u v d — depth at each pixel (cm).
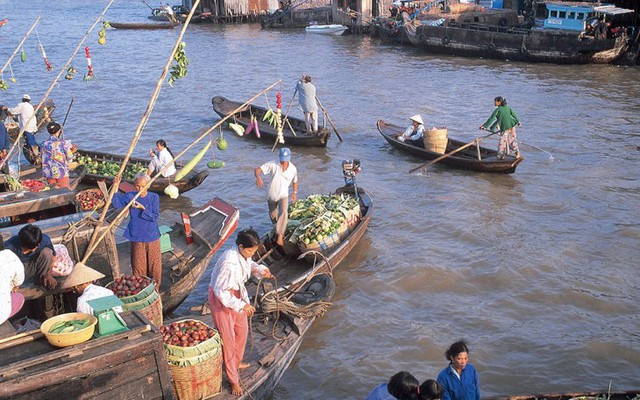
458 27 4247
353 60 3909
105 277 866
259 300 990
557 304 1095
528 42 3703
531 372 918
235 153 2020
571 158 1911
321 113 2542
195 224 1159
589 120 2352
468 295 1131
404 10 4659
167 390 659
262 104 2752
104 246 855
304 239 1144
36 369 589
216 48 4494
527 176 1762
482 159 1808
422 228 1418
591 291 1131
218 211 1159
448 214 1494
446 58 3978
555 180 1723
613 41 3478
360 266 1240
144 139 2202
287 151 1223
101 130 2320
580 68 3531
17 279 685
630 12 3762
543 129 2236
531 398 762
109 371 623
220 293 712
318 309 940
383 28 4619
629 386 885
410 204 1568
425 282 1175
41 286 751
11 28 6016
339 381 908
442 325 1038
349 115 2512
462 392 662
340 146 2097
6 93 2998
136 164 1667
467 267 1225
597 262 1242
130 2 9469
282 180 1221
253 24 6100
